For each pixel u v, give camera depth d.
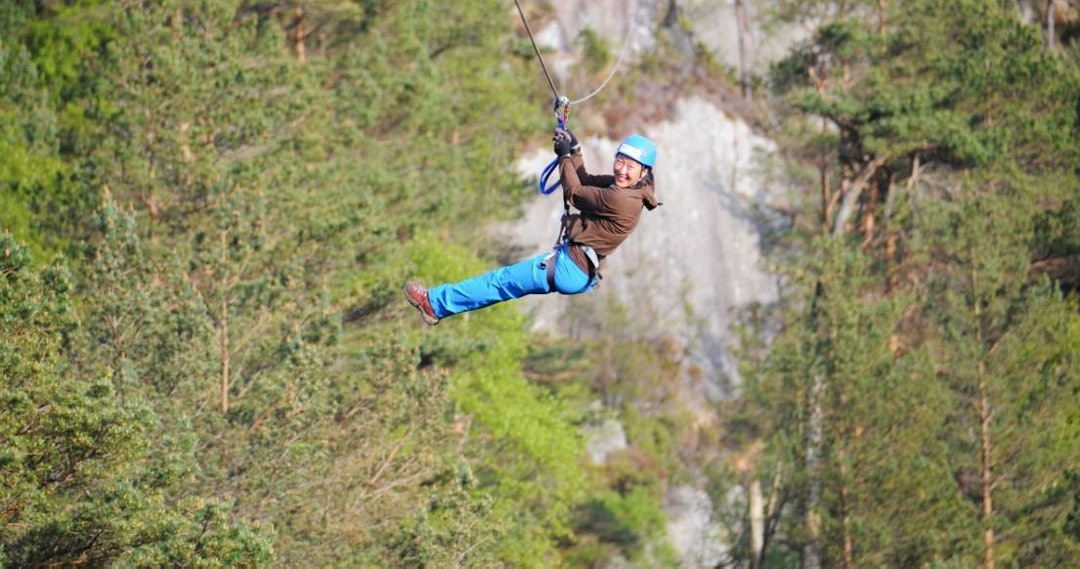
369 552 55.22
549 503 90.94
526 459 88.12
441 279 88.12
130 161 65.50
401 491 59.84
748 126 173.12
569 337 145.50
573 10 178.12
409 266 74.81
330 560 53.69
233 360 58.75
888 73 118.50
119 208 57.12
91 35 76.94
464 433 73.44
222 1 76.44
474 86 119.06
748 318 144.12
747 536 96.44
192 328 53.50
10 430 37.81
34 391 38.91
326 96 81.31
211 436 52.12
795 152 145.12
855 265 95.81
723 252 163.00
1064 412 84.62
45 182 66.94
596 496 125.25
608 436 137.38
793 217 144.62
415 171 95.62
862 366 84.81
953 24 119.50
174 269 56.78
